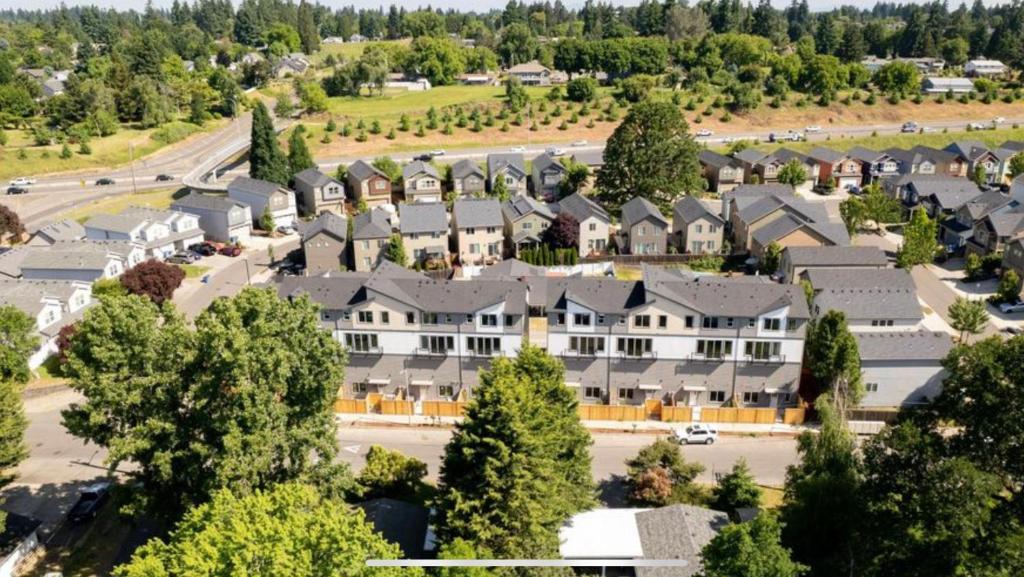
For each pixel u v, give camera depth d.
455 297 58.12
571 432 42.97
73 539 44.50
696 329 56.22
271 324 39.47
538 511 36.06
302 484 37.78
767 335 55.81
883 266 77.44
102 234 93.12
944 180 108.75
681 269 86.00
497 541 35.94
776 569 29.17
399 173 123.50
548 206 104.25
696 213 92.62
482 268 84.00
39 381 63.78
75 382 40.59
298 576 26.30
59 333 66.88
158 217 96.00
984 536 30.56
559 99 169.12
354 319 58.28
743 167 126.75
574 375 58.53
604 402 58.94
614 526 41.03
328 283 60.22
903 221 106.69
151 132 148.62
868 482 34.78
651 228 92.19
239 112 173.50
